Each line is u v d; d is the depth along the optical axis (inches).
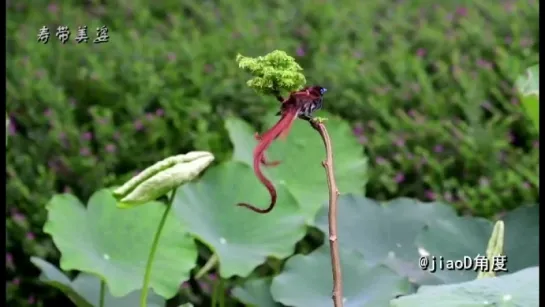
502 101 335.3
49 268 175.9
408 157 314.2
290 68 138.2
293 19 412.8
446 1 439.2
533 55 367.6
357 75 361.1
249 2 442.6
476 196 291.7
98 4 427.2
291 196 183.8
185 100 339.3
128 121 336.2
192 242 175.6
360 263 172.6
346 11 422.3
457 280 171.9
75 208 177.0
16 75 348.8
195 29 395.9
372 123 329.7
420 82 350.9
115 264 172.9
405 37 405.1
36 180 293.6
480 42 386.9
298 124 207.0
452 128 321.4
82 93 349.4
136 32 385.7
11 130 316.8
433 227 177.6
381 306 166.2
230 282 254.2
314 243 275.4
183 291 256.2
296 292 171.5
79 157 303.6
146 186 146.3
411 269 176.2
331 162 138.3
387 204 186.9
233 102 342.6
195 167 147.5
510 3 421.1
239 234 181.3
